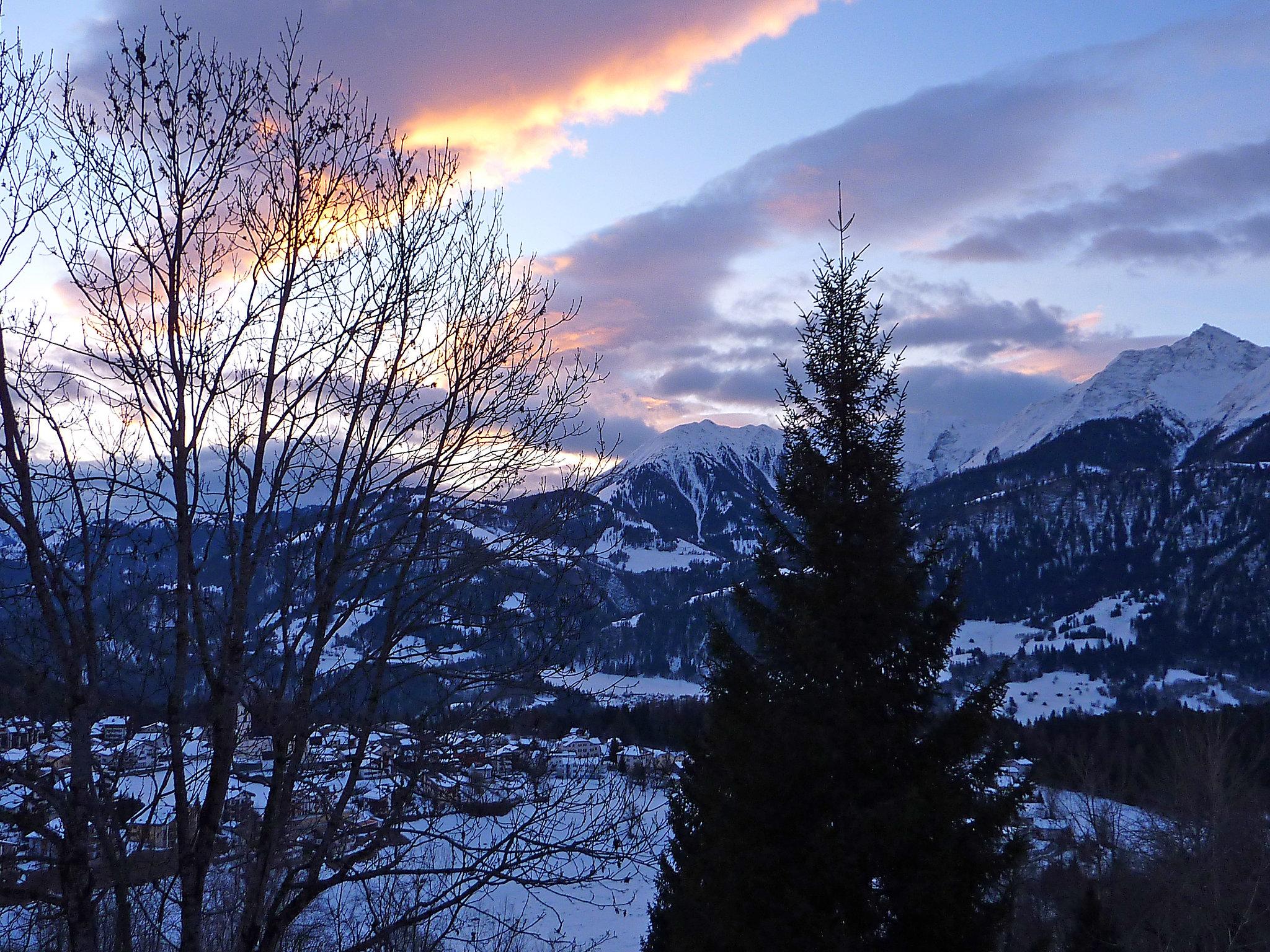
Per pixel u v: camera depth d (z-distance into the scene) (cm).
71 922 637
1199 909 2680
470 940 806
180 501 691
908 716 1163
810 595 1230
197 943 663
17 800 655
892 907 1077
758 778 1150
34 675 661
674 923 1268
